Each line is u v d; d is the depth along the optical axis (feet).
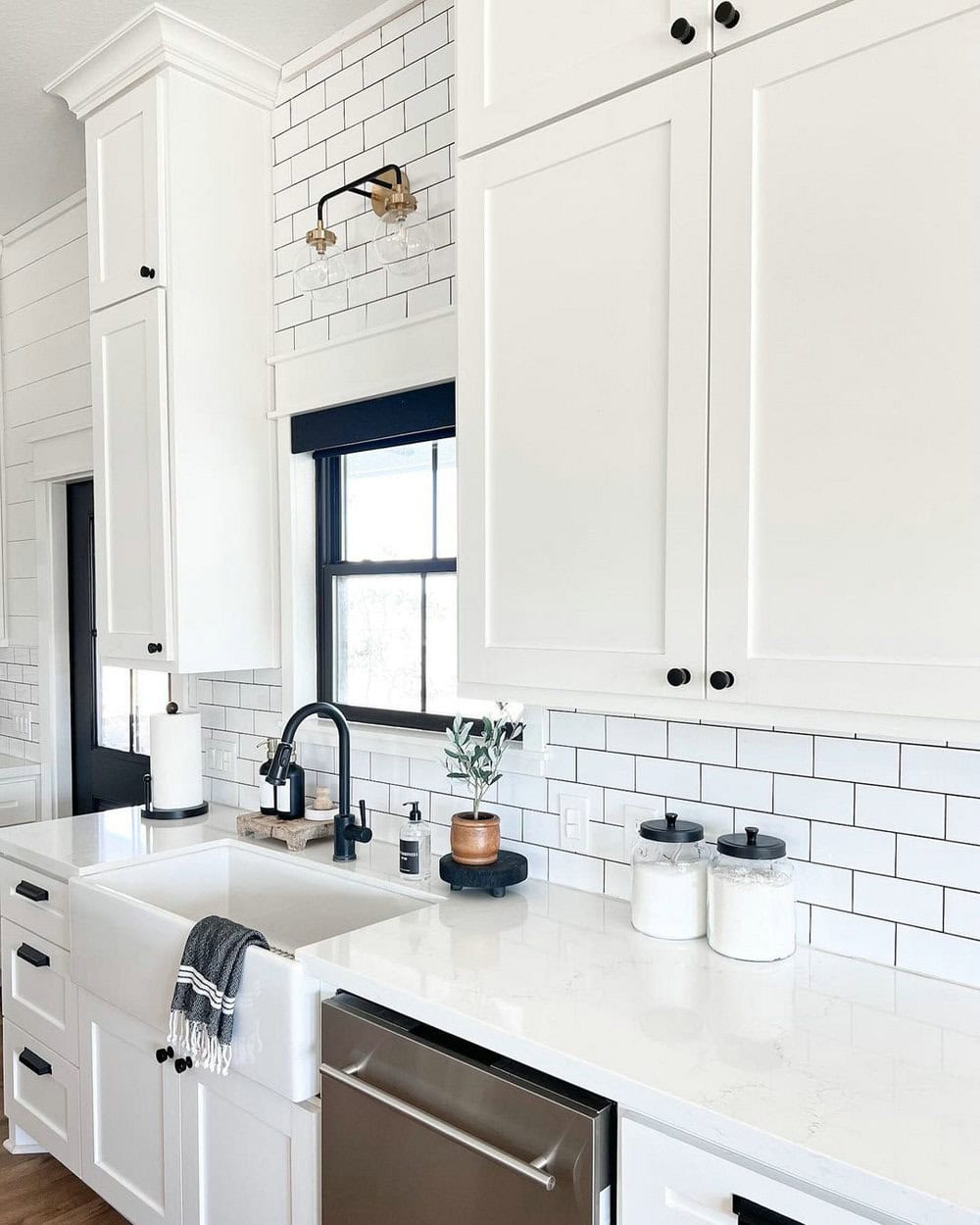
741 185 4.42
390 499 8.30
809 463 4.24
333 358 8.14
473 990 4.81
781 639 4.34
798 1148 3.42
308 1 7.57
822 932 5.46
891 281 4.00
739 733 5.80
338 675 8.83
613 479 4.98
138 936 6.61
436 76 7.36
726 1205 3.70
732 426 4.47
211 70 8.21
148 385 8.27
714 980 4.98
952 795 4.98
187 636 8.20
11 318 12.96
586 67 5.03
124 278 8.48
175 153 8.06
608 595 5.02
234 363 8.53
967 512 3.82
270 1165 5.66
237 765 9.46
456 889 6.64
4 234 12.71
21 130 9.69
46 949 7.86
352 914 7.05
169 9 7.63
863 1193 3.27
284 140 8.66
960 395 3.84
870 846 5.27
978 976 4.91
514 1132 4.33
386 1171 4.89
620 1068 3.98
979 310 3.79
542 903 6.32
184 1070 6.21
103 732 12.44
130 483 8.54
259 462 8.73
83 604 12.64
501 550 5.51
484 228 5.53
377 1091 4.88
